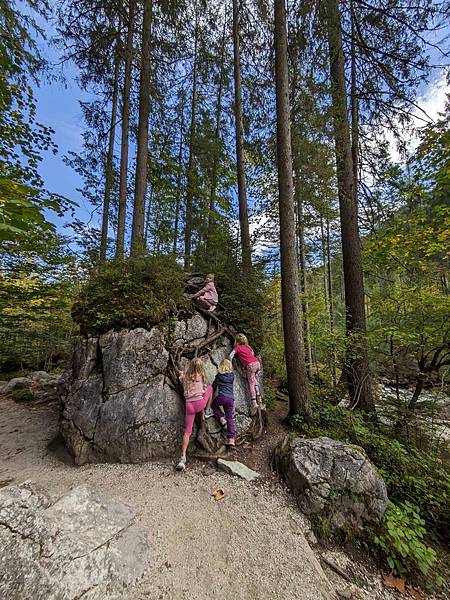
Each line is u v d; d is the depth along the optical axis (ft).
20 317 23.09
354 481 10.00
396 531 9.13
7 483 10.05
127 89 27.30
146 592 6.22
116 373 12.73
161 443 12.03
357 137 21.70
